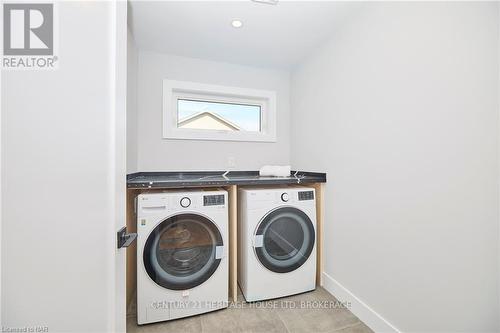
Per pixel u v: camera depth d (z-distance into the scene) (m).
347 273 1.52
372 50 1.32
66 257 0.48
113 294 0.58
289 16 1.52
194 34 1.75
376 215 1.29
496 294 0.79
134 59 1.85
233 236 1.62
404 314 1.12
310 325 1.35
